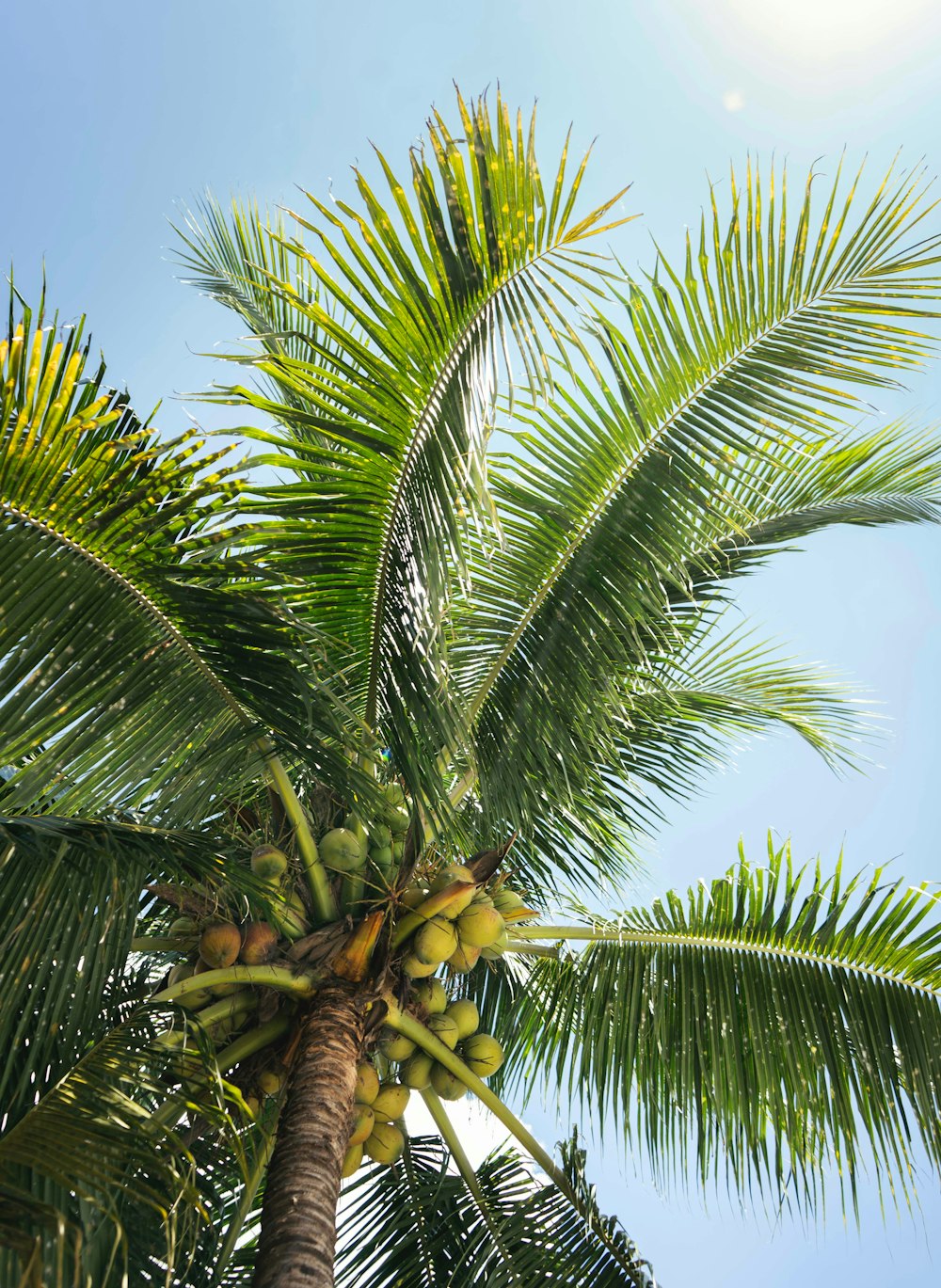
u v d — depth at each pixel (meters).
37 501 4.08
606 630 5.33
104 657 4.28
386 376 4.41
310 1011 4.97
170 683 4.48
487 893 5.75
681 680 7.51
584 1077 5.96
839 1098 5.48
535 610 5.57
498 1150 6.05
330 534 4.73
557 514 5.45
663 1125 5.70
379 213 4.18
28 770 4.07
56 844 4.37
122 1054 3.90
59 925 4.29
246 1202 4.70
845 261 5.04
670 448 5.27
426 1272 5.51
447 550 4.53
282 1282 4.01
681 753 7.18
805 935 5.86
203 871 4.51
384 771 5.44
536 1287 5.25
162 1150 3.61
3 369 3.86
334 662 5.16
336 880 5.36
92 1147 3.36
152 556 4.34
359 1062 5.16
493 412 4.23
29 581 4.10
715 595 6.50
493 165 4.16
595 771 6.01
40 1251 2.82
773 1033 5.70
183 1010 4.26
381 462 4.56
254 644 4.53
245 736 4.77
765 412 5.14
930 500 6.84
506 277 4.30
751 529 6.64
